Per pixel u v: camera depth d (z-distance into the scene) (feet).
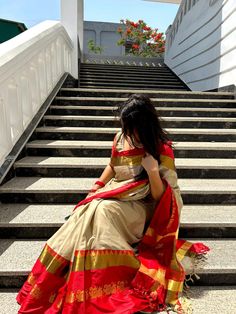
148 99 7.08
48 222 8.78
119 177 7.65
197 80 27.27
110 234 6.55
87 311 6.07
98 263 6.36
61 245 6.59
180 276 6.91
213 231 9.03
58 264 6.51
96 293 6.23
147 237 7.20
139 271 6.65
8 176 10.98
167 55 40.57
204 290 7.52
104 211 6.70
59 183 10.77
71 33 24.27
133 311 6.16
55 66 18.83
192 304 6.95
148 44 49.78
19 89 12.53
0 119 10.82
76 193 10.16
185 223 8.88
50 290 6.47
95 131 14.26
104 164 11.66
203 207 10.05
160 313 6.41
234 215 9.46
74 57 24.81
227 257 8.04
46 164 11.52
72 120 15.43
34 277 6.65
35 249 8.25
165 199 7.01
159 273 6.74
